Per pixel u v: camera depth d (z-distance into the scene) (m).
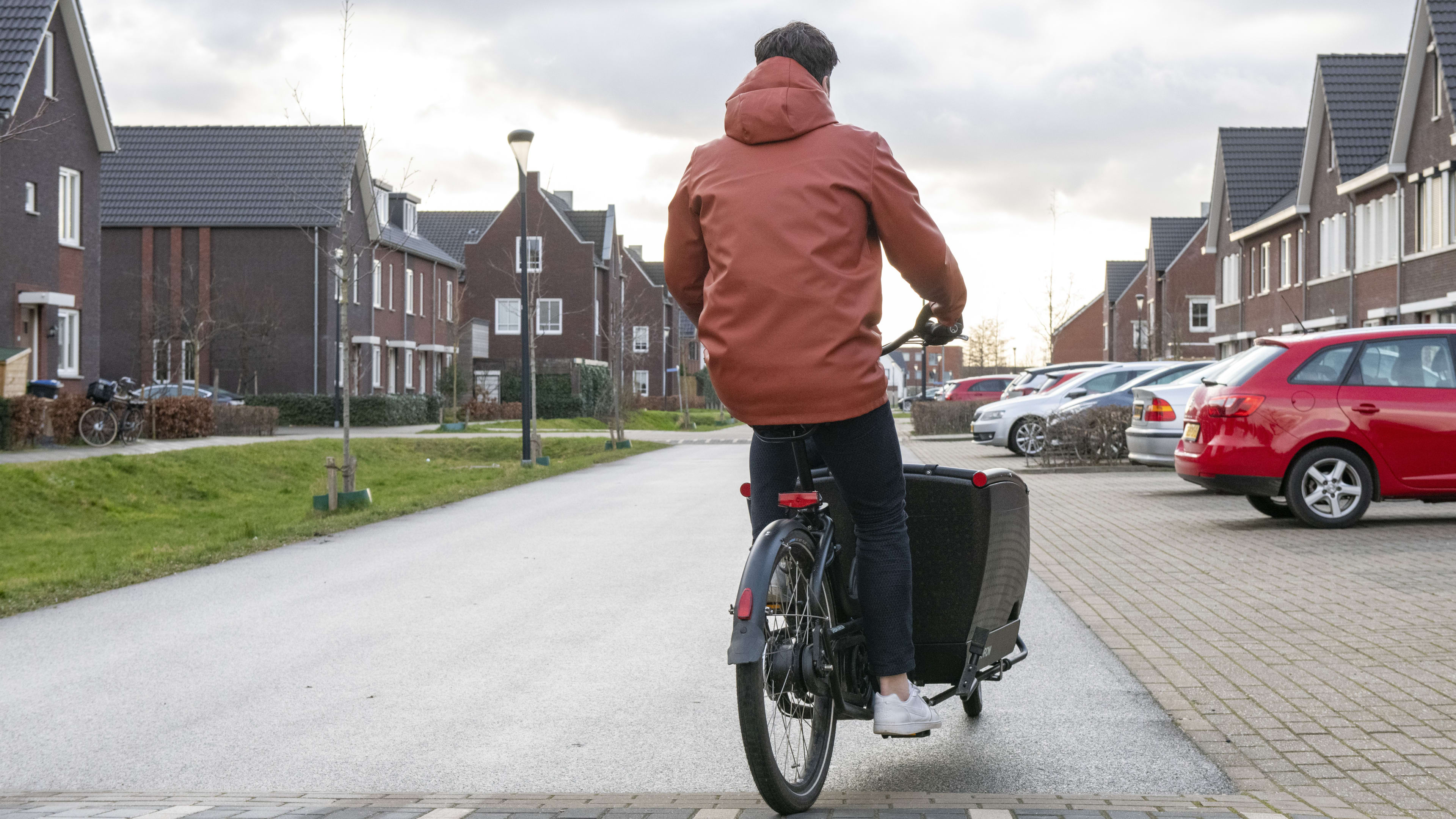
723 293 3.20
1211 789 3.76
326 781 4.08
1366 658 5.46
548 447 28.61
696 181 3.34
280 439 25.33
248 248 41.94
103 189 42.59
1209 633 6.13
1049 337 48.94
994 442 22.41
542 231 63.75
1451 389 9.87
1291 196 37.44
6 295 25.83
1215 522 11.00
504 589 8.16
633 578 8.52
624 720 4.81
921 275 3.31
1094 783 3.86
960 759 4.19
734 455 25.72
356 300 43.84
